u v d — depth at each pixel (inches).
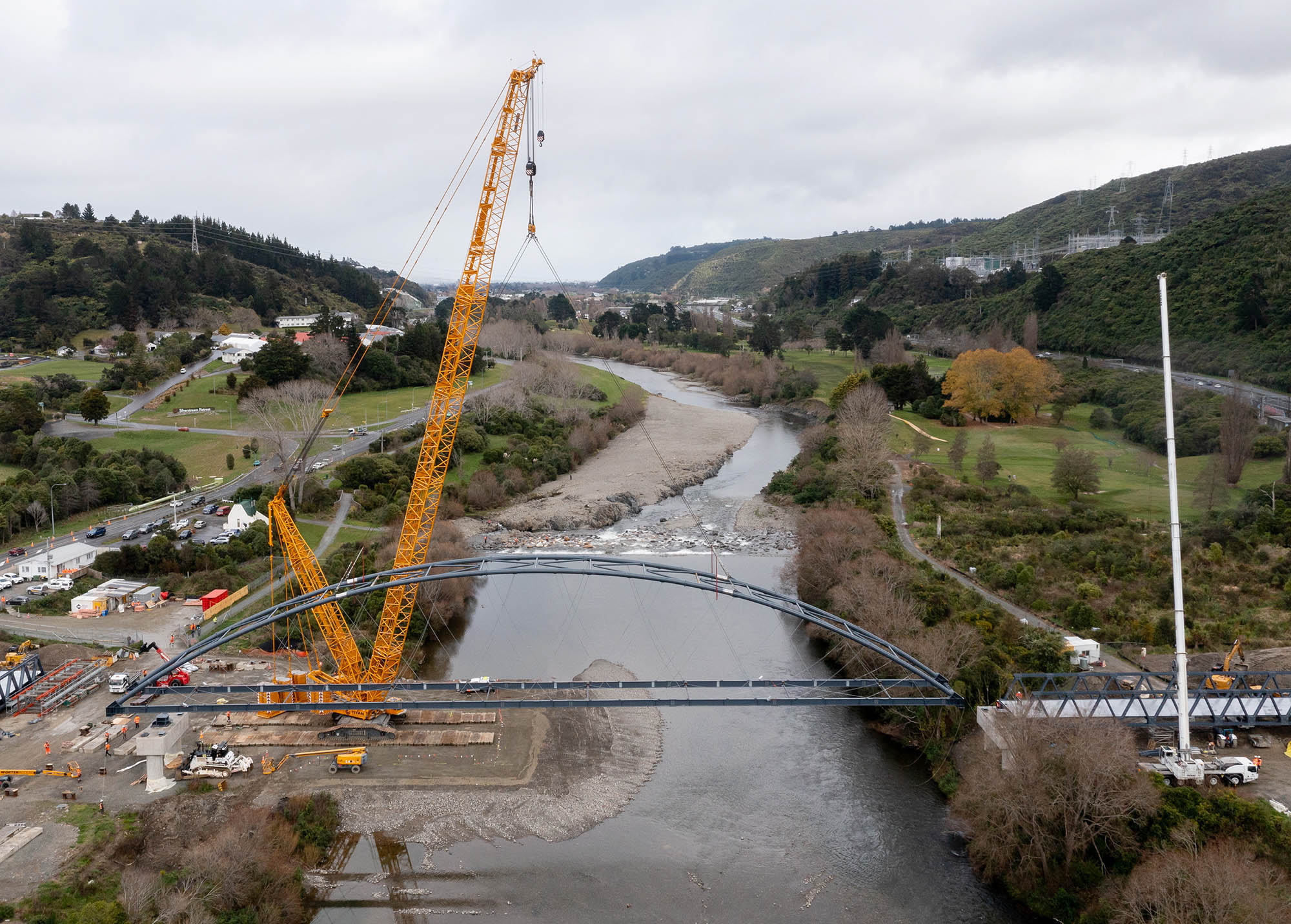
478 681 3225.9
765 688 3900.1
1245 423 5723.4
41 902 2397.9
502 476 7313.0
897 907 2613.2
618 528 6584.6
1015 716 2800.2
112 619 4446.4
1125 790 2481.5
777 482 7421.3
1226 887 2086.6
